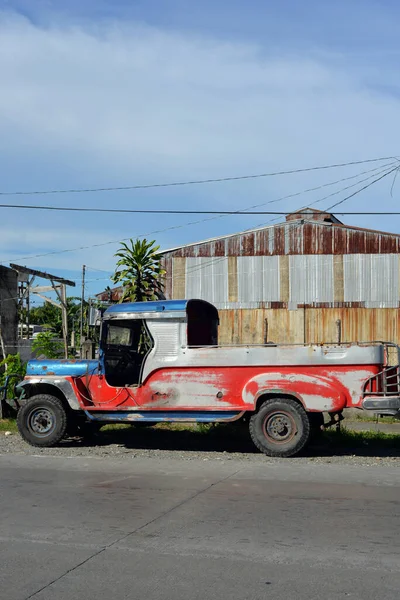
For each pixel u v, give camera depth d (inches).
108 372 491.5
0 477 378.6
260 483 357.7
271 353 446.0
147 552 239.0
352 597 196.4
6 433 556.4
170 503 312.0
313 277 934.4
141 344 494.3
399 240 912.3
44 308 1755.7
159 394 469.1
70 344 1147.9
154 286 882.8
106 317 487.5
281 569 220.5
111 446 500.7
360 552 237.0
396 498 319.9
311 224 940.0
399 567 221.9
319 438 505.0
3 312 1206.3
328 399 433.7
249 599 195.3
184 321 468.4
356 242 925.2
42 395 496.1
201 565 225.0
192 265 971.9
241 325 948.0
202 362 459.2
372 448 481.4
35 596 199.3
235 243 961.5
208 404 458.3
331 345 437.4
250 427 449.4
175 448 492.7
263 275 949.8
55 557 234.7
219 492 335.6
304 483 357.4
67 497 326.3
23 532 265.4
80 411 495.8
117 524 276.1
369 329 911.7
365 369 430.9
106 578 213.6
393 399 424.8
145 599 196.1
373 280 916.6
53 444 491.8
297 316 933.2
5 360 762.2
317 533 260.5
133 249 874.1
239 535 258.5
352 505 305.6
